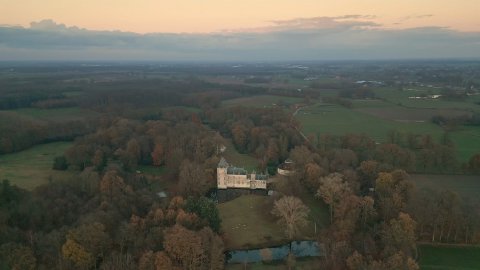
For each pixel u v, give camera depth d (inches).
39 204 6697.8
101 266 5246.1
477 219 6299.2
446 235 6343.5
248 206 7844.5
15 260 5083.7
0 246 5383.9
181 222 6077.8
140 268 5044.3
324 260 5561.0
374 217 6441.9
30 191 7706.7
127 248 5743.1
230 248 6264.8
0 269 5088.6
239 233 6727.4
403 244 5492.1
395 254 4958.2
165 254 5172.2
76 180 7775.6
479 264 5600.4
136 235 5826.8
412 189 6993.1
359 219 6481.3
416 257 5713.6
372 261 4975.4
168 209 6579.7
